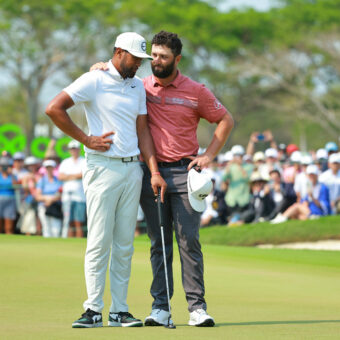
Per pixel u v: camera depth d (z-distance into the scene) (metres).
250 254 34.19
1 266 25.56
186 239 17.41
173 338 14.55
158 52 17.30
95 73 16.86
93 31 148.75
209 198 47.22
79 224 44.44
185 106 17.64
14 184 46.91
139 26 151.38
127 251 17.36
